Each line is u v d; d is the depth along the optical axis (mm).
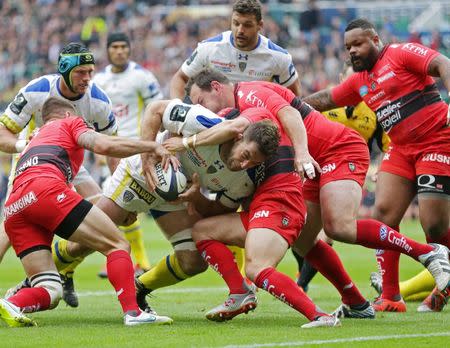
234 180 25734
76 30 112438
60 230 25453
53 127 26469
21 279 43500
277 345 21688
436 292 29641
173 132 26000
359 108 35000
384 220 30844
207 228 26375
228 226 26109
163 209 27484
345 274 27672
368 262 51031
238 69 34406
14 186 25984
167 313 29406
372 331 24297
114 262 25375
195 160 25828
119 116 47031
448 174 30141
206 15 111375
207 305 32094
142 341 22422
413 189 30938
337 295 35719
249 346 21500
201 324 25828
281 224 25203
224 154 25312
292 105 27359
